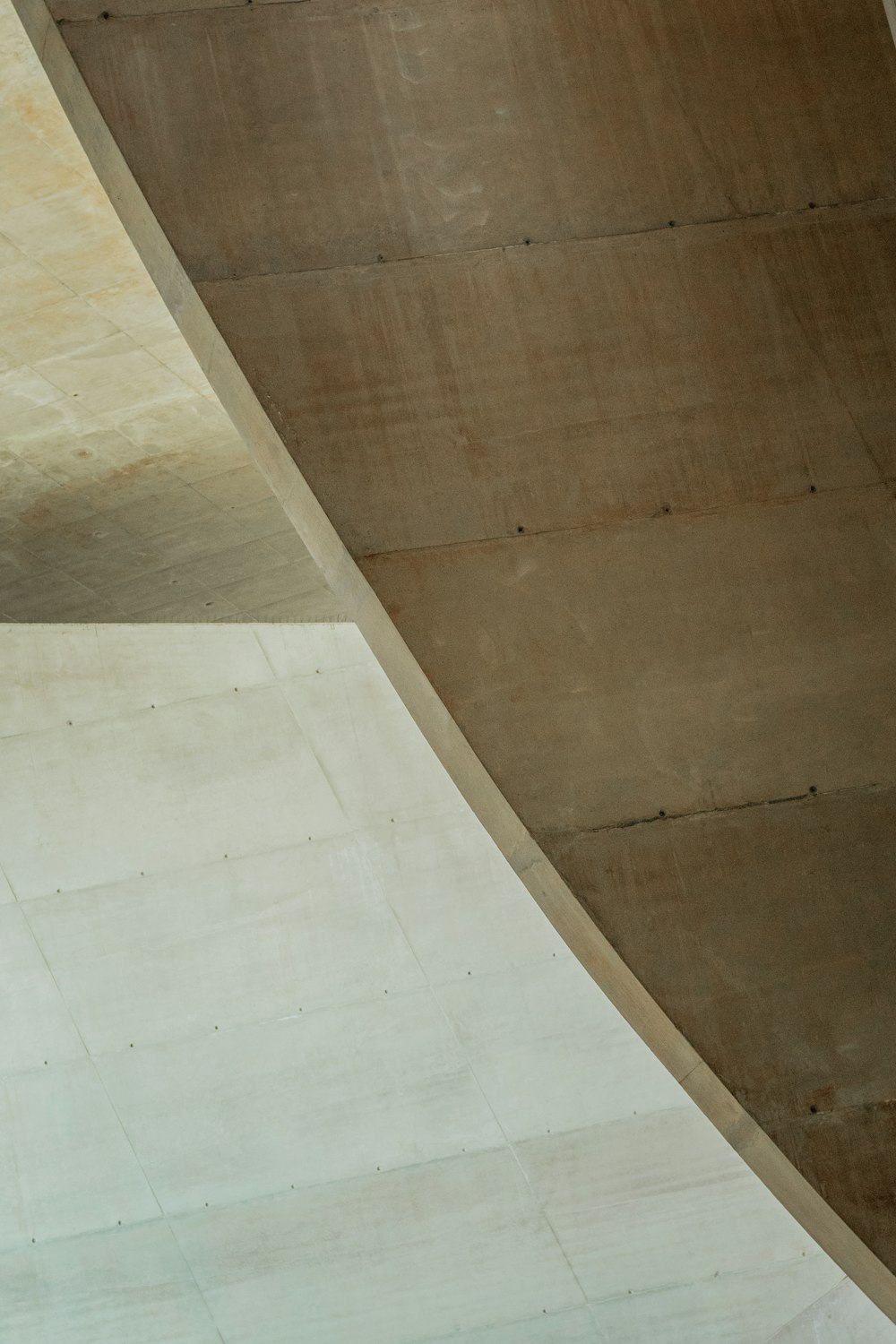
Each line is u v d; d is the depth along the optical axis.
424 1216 13.82
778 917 6.16
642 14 7.14
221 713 13.29
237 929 13.39
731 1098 6.03
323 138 6.75
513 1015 13.42
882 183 6.98
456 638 6.32
